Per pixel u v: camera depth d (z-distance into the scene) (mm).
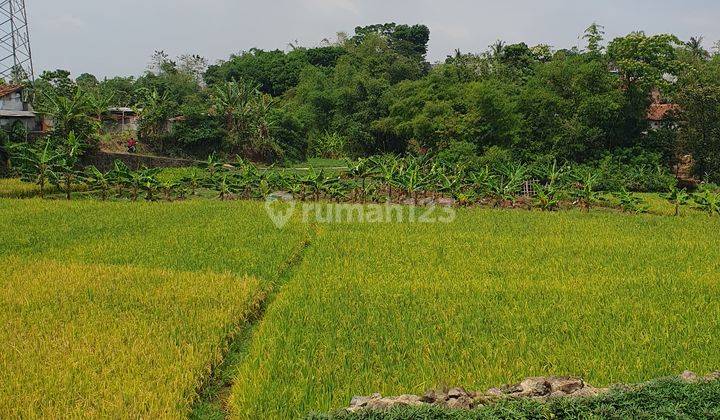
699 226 22422
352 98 62156
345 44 90438
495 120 44188
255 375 8617
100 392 7949
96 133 38719
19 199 25719
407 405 7227
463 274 14500
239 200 28469
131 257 15633
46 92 41719
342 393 8164
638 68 42938
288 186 30172
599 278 14297
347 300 12133
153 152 46625
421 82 52594
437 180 31688
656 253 17203
